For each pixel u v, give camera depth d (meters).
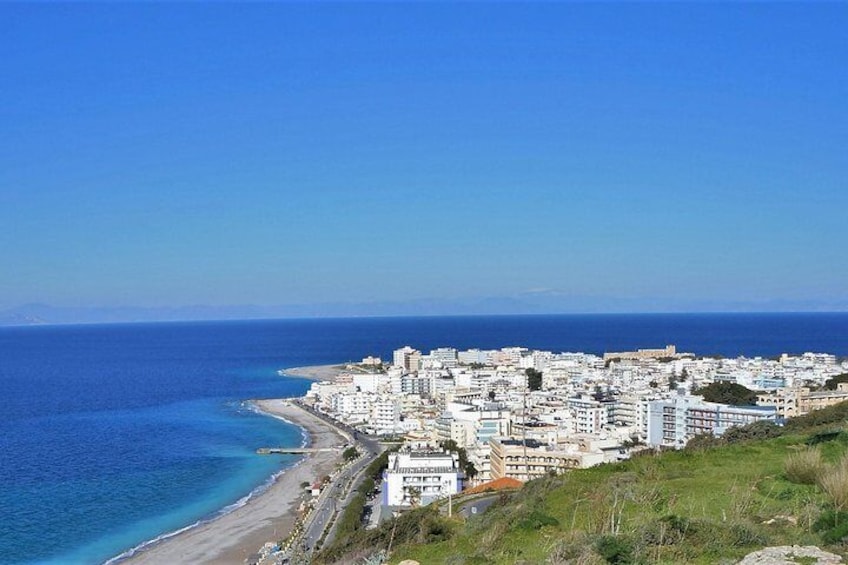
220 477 193.88
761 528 39.66
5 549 132.25
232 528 146.62
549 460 155.12
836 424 94.38
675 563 35.78
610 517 46.06
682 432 190.88
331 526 142.75
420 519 75.50
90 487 179.12
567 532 45.84
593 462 152.88
